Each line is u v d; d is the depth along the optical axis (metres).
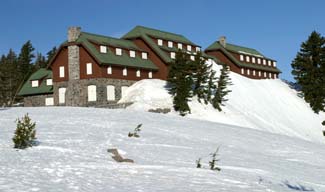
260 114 70.12
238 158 25.64
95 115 41.09
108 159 20.62
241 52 97.81
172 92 60.84
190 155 24.31
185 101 58.41
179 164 20.94
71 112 43.47
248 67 95.44
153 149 25.03
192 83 60.81
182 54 60.38
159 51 73.31
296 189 17.11
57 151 21.66
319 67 81.31
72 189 13.34
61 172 16.27
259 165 23.83
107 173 16.67
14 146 22.34
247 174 19.62
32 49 128.00
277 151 31.88
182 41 83.81
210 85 63.72
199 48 87.44
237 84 81.62
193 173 18.09
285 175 20.98
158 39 77.19
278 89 89.44
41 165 17.56
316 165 27.12
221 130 39.38
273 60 108.50
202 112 59.16
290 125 69.75
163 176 16.81
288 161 27.31
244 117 62.75
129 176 16.38
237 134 38.12
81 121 35.47
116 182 15.02
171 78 60.12
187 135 33.25
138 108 58.66
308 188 17.83
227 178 17.62
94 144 24.70
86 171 16.78
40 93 72.12
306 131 68.75
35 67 126.94
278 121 69.81
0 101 98.88
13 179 14.40
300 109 78.75
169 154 23.95
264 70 101.44
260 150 31.33
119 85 65.62
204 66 63.66
